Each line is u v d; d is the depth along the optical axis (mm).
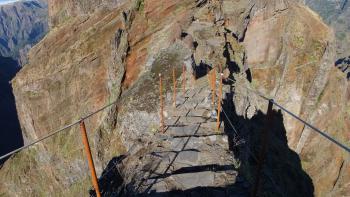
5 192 76625
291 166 45562
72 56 71438
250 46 58062
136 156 13625
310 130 60938
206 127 14984
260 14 56406
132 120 21891
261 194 18891
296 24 60812
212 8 43844
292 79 59781
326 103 61500
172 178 11047
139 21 42125
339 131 65500
